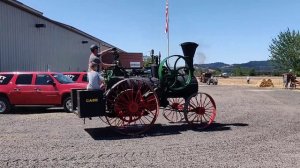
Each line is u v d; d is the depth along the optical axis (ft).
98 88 32.76
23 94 48.96
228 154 25.17
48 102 49.47
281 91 105.29
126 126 35.29
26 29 78.38
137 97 33.04
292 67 259.60
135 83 33.22
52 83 49.70
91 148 26.99
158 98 34.65
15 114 47.88
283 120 41.27
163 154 25.22
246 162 23.11
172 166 22.25
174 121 40.81
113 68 34.71
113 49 34.73
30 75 49.83
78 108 31.04
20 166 22.20
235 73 353.10
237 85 161.68
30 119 42.19
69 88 49.65
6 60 69.05
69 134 32.42
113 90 33.14
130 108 32.89
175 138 30.86
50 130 34.37
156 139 30.48
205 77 192.85
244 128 35.76
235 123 38.96
